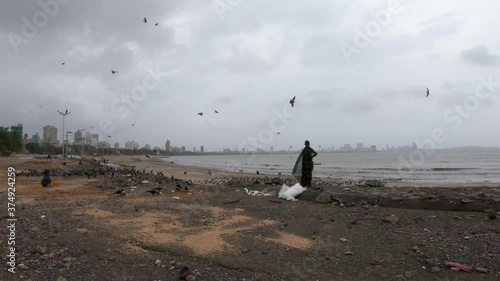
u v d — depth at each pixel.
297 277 4.81
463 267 4.93
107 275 4.77
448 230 6.76
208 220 7.97
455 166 53.97
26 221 7.60
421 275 4.83
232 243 6.18
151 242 6.14
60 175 20.05
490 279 4.60
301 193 11.38
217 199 11.09
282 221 7.89
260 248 5.93
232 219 8.10
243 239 6.43
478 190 10.73
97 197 11.40
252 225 7.52
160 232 6.83
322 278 4.78
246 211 9.09
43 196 11.55
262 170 49.19
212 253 5.65
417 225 7.25
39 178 18.61
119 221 7.67
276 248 5.94
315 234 6.81
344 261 5.39
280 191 11.80
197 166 64.88
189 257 5.48
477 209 8.46
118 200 10.70
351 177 33.59
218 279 4.71
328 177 33.31
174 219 8.00
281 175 32.84
